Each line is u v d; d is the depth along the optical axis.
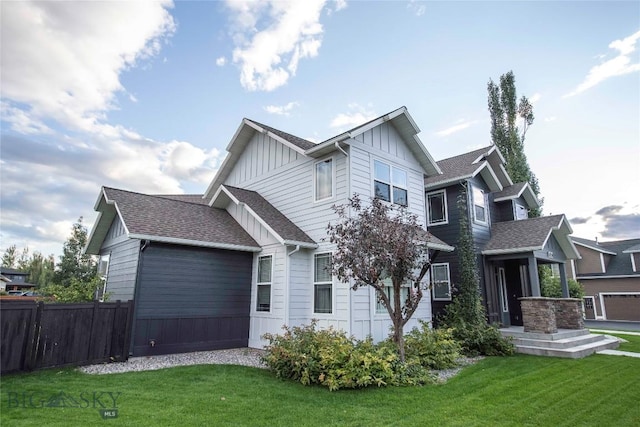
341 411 4.88
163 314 9.00
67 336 7.31
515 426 4.43
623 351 10.48
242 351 9.67
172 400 5.20
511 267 15.01
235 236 10.84
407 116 11.33
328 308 9.73
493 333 10.04
